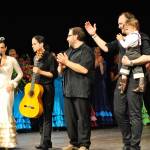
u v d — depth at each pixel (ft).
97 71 32.99
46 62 20.72
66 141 24.29
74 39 19.30
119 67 17.15
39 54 20.70
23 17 37.14
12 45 36.70
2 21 36.45
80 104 19.01
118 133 28.04
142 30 38.93
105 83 33.45
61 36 38.09
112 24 38.86
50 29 37.86
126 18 16.74
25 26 37.14
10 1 36.60
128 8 39.14
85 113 19.06
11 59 20.94
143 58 16.02
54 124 30.94
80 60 19.07
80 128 19.10
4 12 36.47
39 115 20.47
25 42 37.09
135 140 16.29
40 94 20.48
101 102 33.14
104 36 38.81
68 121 19.63
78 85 18.99
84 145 19.16
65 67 19.49
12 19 36.81
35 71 20.57
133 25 16.67
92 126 32.24
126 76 16.43
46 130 20.70
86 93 18.97
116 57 32.89
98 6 38.68
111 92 33.63
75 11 38.45
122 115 17.03
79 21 38.52
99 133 28.35
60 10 38.09
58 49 37.91
